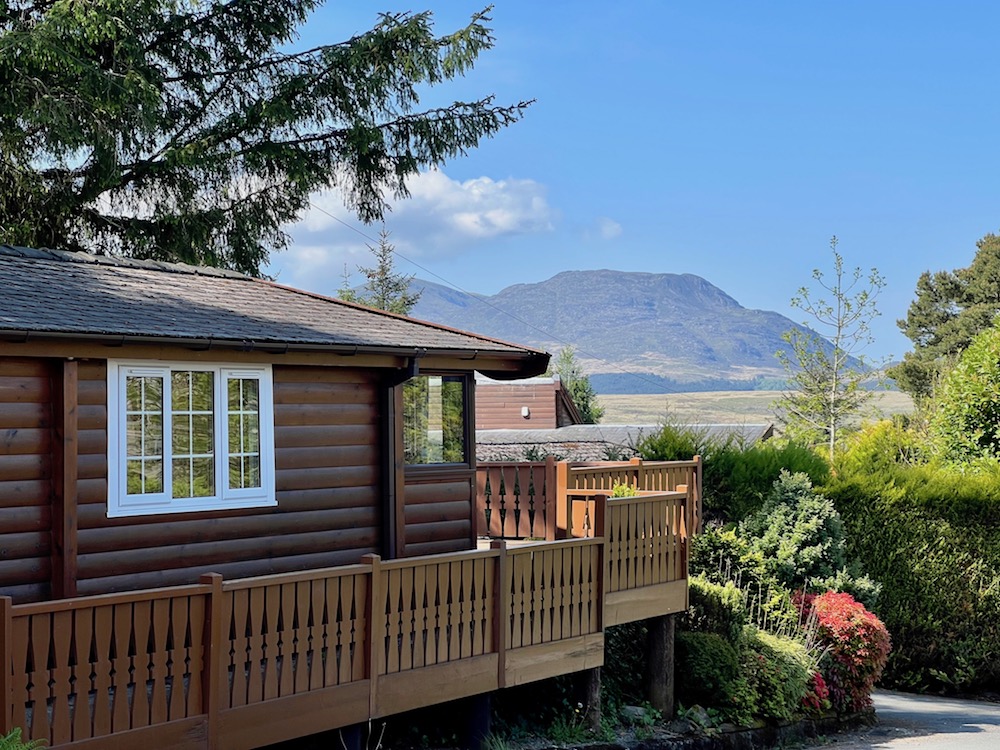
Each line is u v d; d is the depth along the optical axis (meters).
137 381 10.14
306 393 11.67
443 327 13.87
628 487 14.12
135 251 22.47
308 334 11.23
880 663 15.96
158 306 11.03
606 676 13.92
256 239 23.61
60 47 18.62
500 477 15.19
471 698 10.88
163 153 22.30
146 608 7.80
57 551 9.42
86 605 7.38
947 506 19.69
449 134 23.28
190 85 23.16
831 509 17.73
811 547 17.22
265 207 23.61
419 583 9.98
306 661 8.92
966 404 21.34
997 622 19.48
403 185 23.58
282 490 11.37
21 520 9.30
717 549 16.69
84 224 22.16
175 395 10.43
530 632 11.23
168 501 10.30
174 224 22.25
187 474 10.52
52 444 9.51
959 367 21.88
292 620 8.80
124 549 9.98
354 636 9.38
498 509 15.19
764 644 14.75
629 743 12.32
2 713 6.91
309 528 11.61
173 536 10.35
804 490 17.97
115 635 7.59
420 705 9.90
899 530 19.64
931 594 19.56
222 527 10.77
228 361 10.78
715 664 13.91
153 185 22.52
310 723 8.90
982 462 20.75
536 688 12.62
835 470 20.31
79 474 9.69
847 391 33.41
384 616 9.60
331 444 11.89
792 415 33.97
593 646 12.03
